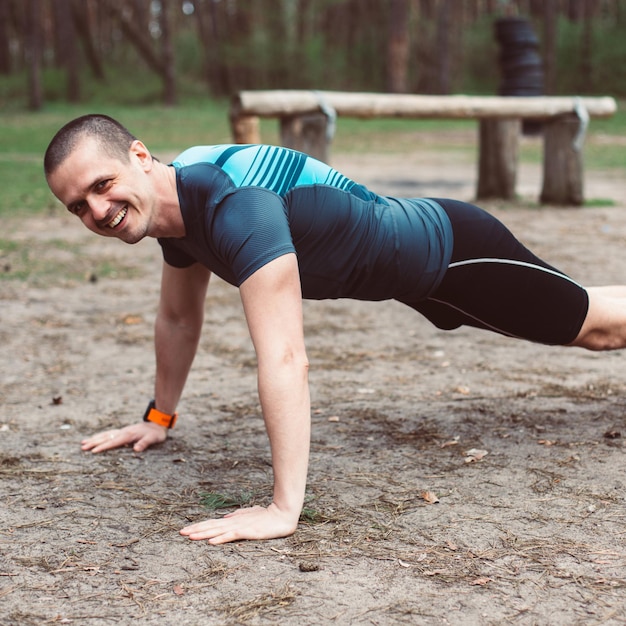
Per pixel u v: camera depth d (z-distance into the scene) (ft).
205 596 7.09
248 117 25.59
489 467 9.73
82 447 10.48
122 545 8.03
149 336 16.02
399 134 71.26
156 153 49.70
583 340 9.60
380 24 129.90
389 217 8.70
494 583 7.22
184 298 10.08
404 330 16.40
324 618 6.73
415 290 8.96
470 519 8.43
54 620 6.77
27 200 33.60
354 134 70.74
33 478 9.65
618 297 9.89
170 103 108.58
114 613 6.86
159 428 10.66
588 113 31.40
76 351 15.03
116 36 161.27
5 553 7.89
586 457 9.95
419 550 7.82
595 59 109.50
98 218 7.71
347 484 9.32
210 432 11.08
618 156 50.90
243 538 8.02
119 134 7.76
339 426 11.18
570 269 21.12
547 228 27.07
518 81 66.85
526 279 9.14
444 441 10.57
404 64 99.14
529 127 66.39
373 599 6.99
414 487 9.22
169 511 8.78
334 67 127.34
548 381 13.00
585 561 7.58
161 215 8.04
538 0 122.83
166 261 9.75
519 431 10.85
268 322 7.75
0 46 118.42
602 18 136.26
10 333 16.12
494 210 30.50
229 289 20.31
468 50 121.19
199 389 12.89
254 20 128.98
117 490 9.31
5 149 53.31
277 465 8.09
